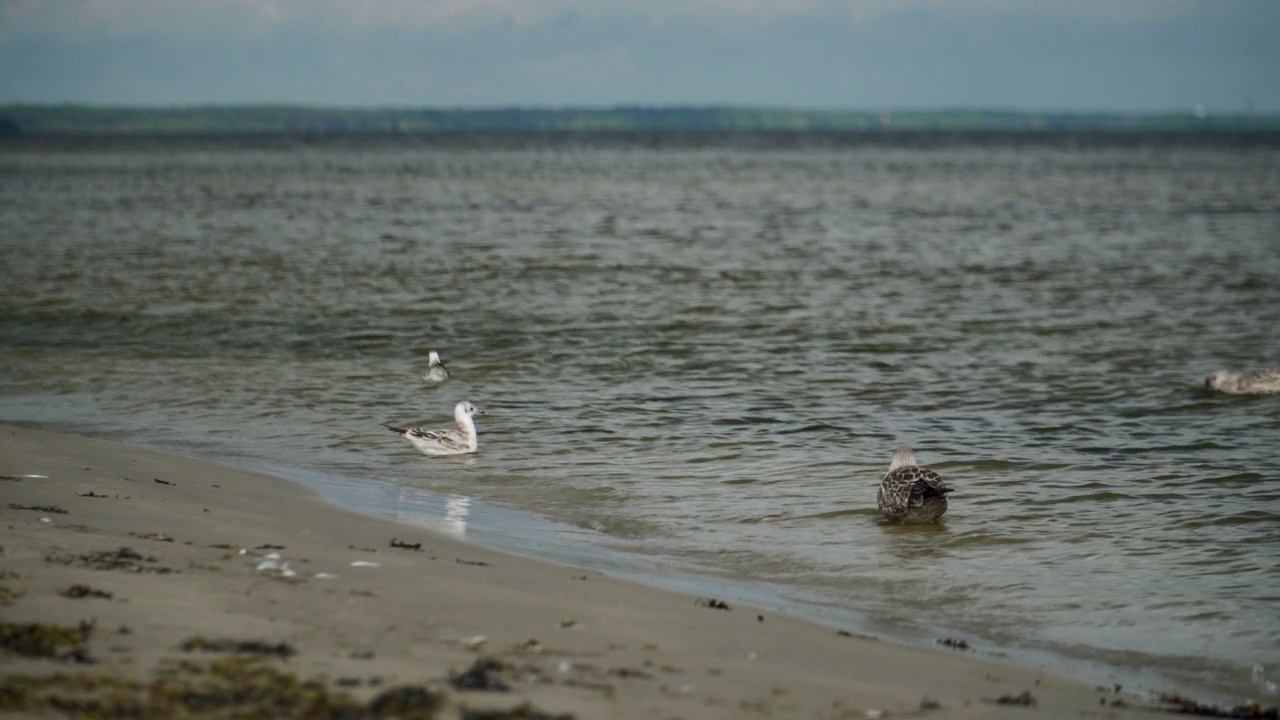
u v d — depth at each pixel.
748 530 17.33
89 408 25.36
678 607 12.80
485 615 11.59
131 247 57.81
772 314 39.12
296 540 14.49
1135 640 13.16
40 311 38.16
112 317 37.22
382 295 42.62
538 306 40.44
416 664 9.79
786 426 24.14
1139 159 193.25
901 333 35.91
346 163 175.00
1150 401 26.92
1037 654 12.66
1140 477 20.41
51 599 10.62
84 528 13.91
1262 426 24.48
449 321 37.22
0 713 8.05
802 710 9.60
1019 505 18.73
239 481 18.75
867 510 18.34
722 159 199.25
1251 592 14.71
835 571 15.52
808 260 55.19
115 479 17.50
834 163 181.25
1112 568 15.70
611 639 11.22
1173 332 36.69
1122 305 42.00
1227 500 18.97
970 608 14.19
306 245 59.84
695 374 29.55
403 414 25.14
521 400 26.50
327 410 25.48
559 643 10.91
